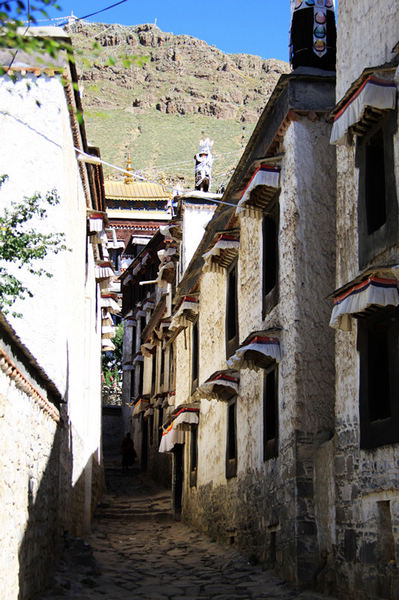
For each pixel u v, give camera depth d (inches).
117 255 1921.8
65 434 522.3
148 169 4419.3
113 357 1889.8
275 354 505.4
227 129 5398.6
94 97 5767.7
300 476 460.8
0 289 399.9
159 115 5644.7
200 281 836.0
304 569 445.1
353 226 412.5
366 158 394.9
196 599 447.5
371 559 366.6
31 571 370.6
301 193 502.9
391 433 351.6
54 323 488.4
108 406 1637.6
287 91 513.3
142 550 660.7
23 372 342.0
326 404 474.9
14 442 321.1
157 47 6678.2
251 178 553.3
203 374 792.3
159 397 1192.2
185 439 882.1
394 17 384.8
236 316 660.7
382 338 380.5
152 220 1966.0
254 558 542.6
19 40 229.1
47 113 521.0
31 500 369.4
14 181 509.0
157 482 1184.8
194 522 789.9
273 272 560.1
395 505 344.2
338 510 412.8
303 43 540.4
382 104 365.1
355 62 429.1
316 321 487.2
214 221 711.1
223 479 674.8
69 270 542.9
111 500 1033.5
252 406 587.8
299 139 509.7
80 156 596.7
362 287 354.3
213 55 6761.8
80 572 498.9
